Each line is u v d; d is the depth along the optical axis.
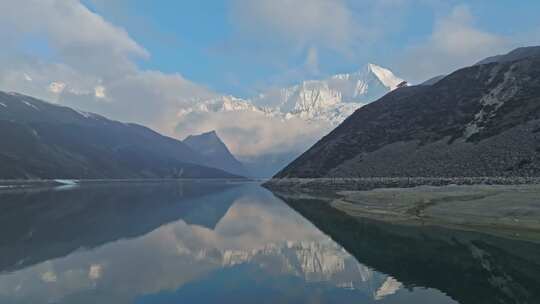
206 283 34.19
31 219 76.88
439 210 65.94
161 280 34.94
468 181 102.25
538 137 111.19
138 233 61.97
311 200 119.50
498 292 29.33
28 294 31.05
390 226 62.09
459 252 42.59
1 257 43.91
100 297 30.47
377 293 30.30
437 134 154.62
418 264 38.62
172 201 129.25
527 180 89.19
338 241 53.44
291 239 56.44
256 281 34.47
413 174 128.12
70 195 147.62
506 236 48.31
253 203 120.69
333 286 32.53
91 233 61.09
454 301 27.81
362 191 116.88
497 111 147.62
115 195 154.12
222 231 65.00
